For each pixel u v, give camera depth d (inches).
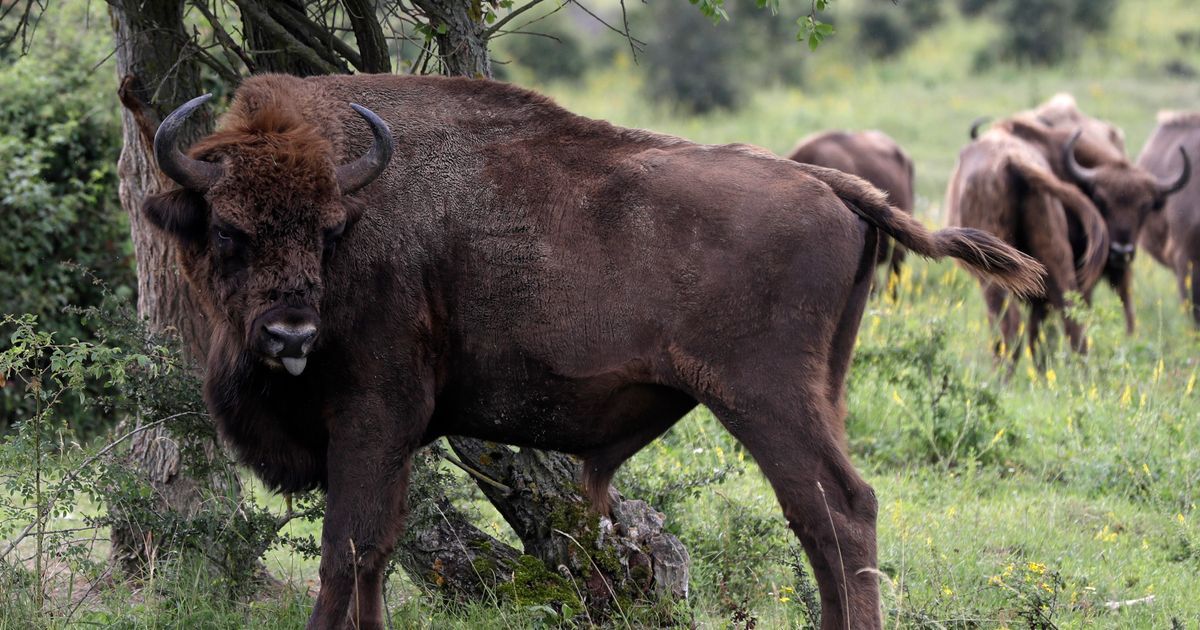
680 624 486.9
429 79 465.1
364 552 435.5
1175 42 3245.6
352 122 450.9
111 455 554.3
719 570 546.3
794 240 416.8
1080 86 2878.9
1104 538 605.3
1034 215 1047.0
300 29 540.4
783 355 417.1
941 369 819.4
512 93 459.8
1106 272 1147.3
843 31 3558.1
